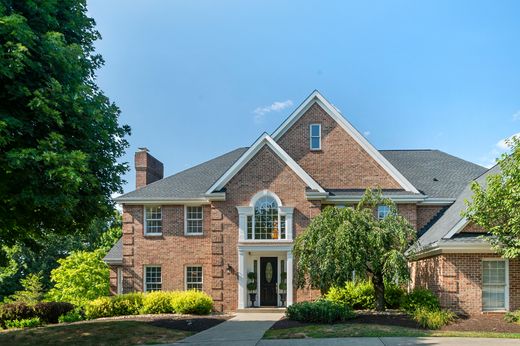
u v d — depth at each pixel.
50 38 14.29
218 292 26.62
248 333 17.52
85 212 16.84
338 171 28.86
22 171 13.57
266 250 26.53
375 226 20.92
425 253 22.14
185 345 15.48
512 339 14.95
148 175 32.53
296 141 29.25
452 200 28.19
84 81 17.45
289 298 26.03
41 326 21.41
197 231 29.02
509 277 20.23
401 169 31.69
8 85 13.52
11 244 18.22
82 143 15.47
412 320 18.20
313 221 21.84
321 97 29.38
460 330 16.55
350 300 23.31
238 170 27.41
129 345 16.09
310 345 14.64
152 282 28.73
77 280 34.50
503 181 18.75
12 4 14.63
